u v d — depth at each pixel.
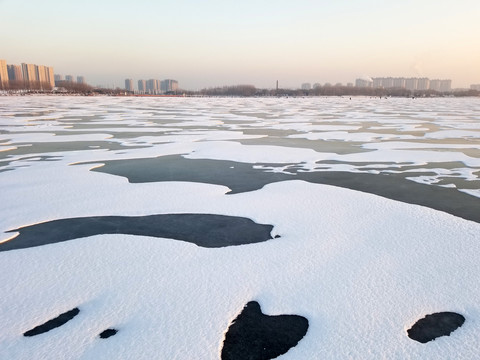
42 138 12.98
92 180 7.11
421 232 4.49
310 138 13.40
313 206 5.57
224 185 6.82
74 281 3.40
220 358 2.45
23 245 4.22
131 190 6.45
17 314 2.91
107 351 2.50
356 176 7.58
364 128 16.97
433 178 7.41
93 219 5.08
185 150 10.62
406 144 11.95
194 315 2.89
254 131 15.60
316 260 3.80
